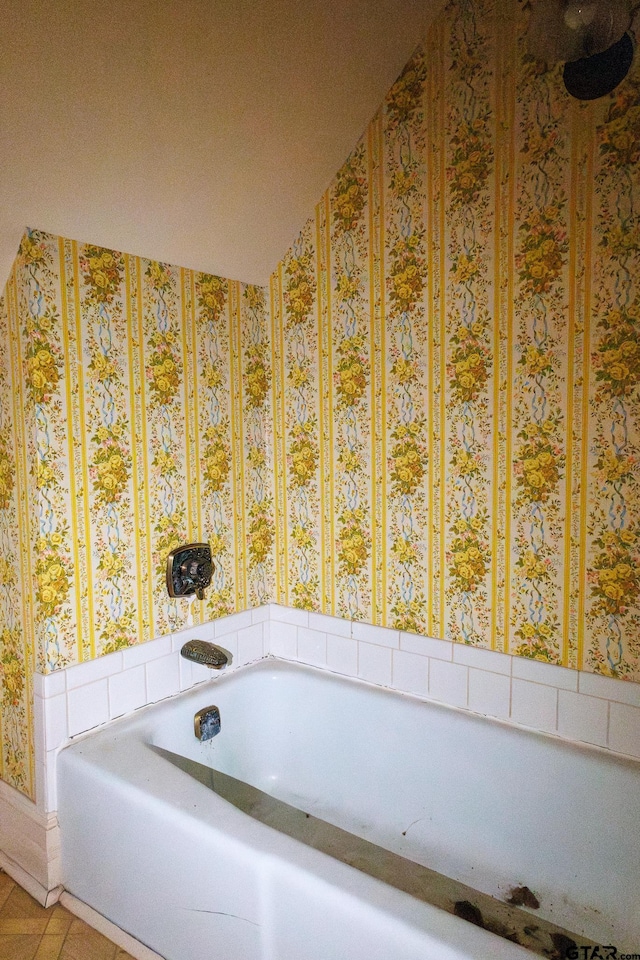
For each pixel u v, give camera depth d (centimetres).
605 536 157
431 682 193
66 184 156
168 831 140
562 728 169
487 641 181
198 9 140
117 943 156
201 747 202
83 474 175
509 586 175
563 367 160
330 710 209
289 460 225
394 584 200
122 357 183
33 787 177
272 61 159
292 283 217
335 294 205
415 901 110
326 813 203
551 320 161
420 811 189
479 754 178
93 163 156
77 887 169
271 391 229
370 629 207
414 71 179
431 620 192
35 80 136
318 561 220
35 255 161
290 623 230
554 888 164
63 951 155
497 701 180
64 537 171
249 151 177
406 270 187
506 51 162
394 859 181
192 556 203
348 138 191
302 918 117
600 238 152
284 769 221
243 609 228
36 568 167
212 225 192
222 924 131
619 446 153
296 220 208
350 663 213
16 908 170
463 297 175
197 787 151
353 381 203
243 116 168
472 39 168
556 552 166
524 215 163
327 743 210
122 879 155
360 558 207
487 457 175
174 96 154
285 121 175
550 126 157
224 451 216
